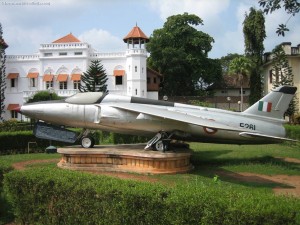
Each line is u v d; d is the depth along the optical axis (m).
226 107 61.72
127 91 59.31
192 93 72.12
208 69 69.50
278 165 14.40
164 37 67.56
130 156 13.09
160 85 70.75
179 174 12.55
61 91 58.41
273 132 15.60
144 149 14.17
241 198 4.55
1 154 20.48
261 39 54.66
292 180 11.79
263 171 13.16
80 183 5.73
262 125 15.47
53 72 60.00
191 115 14.30
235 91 72.25
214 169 13.70
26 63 61.25
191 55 66.44
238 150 18.97
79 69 59.41
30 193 6.31
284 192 9.89
